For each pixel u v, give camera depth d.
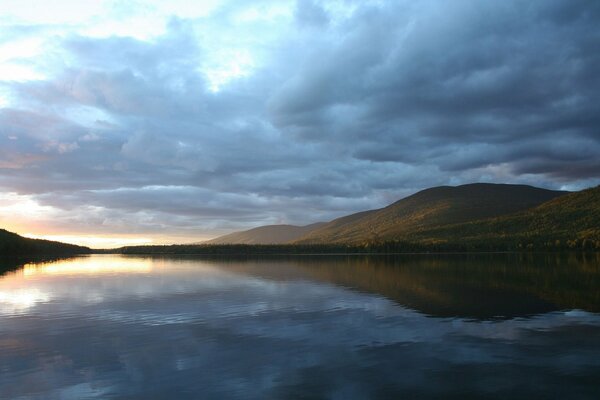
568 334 28.64
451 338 27.92
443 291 51.06
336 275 78.50
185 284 64.62
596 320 33.06
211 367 22.69
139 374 21.86
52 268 112.12
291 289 55.75
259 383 20.23
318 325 32.38
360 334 29.33
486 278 66.06
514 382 19.83
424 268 93.25
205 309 40.34
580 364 22.27
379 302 42.97
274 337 28.84
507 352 24.56
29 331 31.81
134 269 107.12
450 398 18.16
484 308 38.78
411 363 22.75
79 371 22.48
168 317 36.53
